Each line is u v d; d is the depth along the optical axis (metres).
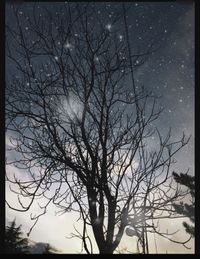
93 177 3.57
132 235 3.35
